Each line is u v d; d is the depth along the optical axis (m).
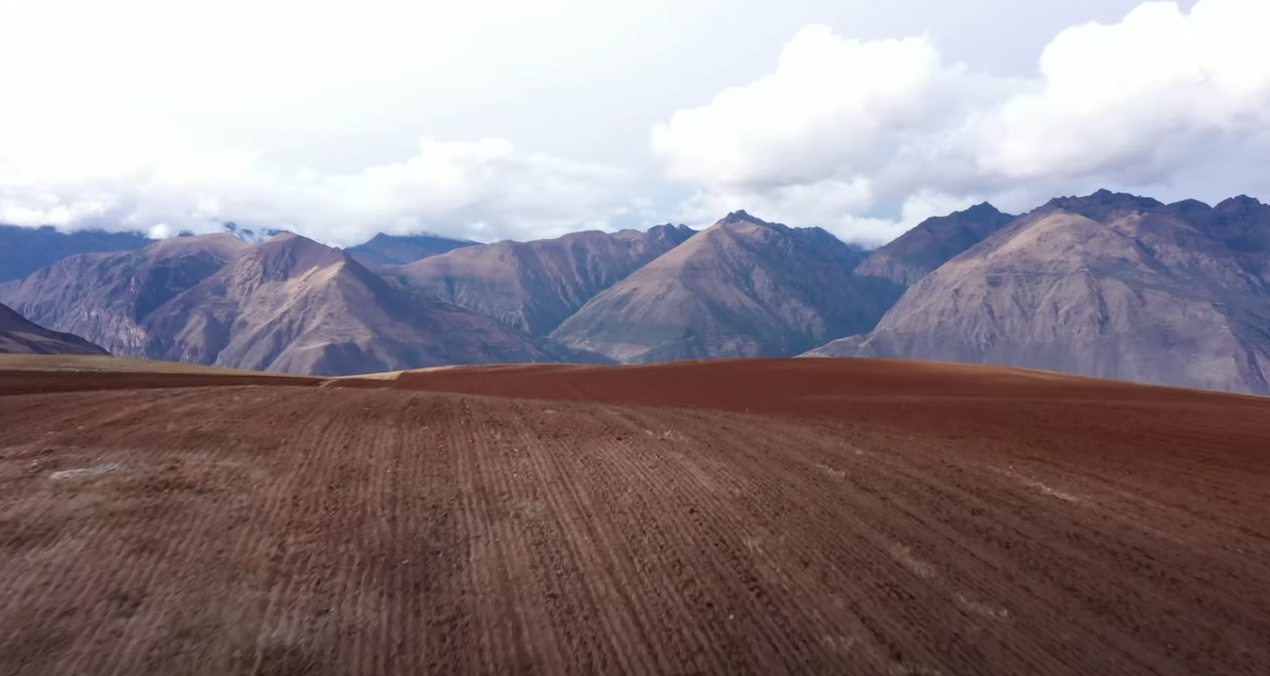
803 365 57.88
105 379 39.75
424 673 7.01
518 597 8.77
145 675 6.52
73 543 9.20
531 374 59.09
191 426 17.14
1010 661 7.88
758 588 9.42
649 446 18.39
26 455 13.44
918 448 20.48
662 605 8.78
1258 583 10.55
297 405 22.02
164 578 8.42
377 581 8.88
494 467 14.94
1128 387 45.50
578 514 12.04
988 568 10.62
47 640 6.95
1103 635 8.61
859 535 11.78
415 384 49.84
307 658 7.04
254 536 9.95
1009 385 44.31
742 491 14.09
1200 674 7.82
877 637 8.25
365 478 13.33
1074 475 17.39
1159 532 12.83
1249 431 24.92
